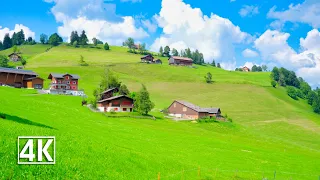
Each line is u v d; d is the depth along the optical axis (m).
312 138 140.12
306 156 85.88
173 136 86.06
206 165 55.88
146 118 127.38
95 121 87.25
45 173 29.66
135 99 141.25
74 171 32.38
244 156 71.19
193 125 134.38
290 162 72.25
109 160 39.47
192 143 78.94
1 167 27.62
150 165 43.84
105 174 34.62
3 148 31.14
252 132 138.00
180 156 59.38
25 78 167.12
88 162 36.06
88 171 33.59
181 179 41.91
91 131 65.69
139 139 69.94
